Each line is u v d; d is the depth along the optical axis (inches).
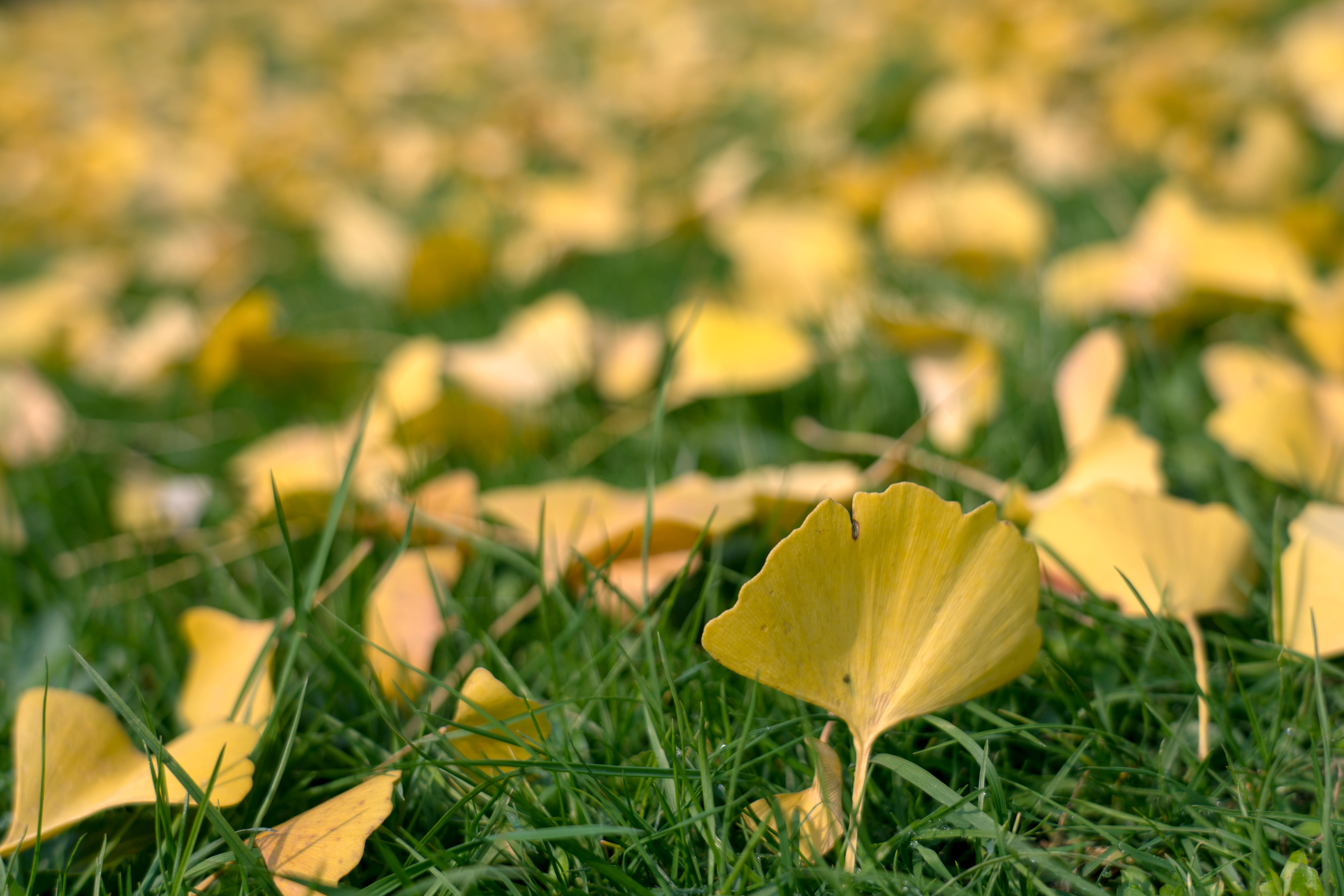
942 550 17.4
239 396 35.6
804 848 17.7
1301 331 25.8
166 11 158.2
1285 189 40.7
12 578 23.6
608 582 20.1
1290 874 17.3
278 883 17.4
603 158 63.4
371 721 20.3
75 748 18.6
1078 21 71.7
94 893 18.4
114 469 30.5
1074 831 18.4
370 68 107.0
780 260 36.2
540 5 136.6
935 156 50.7
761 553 21.6
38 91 102.0
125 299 52.4
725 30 110.9
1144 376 28.2
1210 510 19.9
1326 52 51.8
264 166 68.3
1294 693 19.3
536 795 18.8
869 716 17.7
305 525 23.5
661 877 17.6
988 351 24.9
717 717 19.5
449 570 21.6
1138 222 42.7
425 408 24.9
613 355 31.4
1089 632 20.2
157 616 22.1
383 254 46.1
